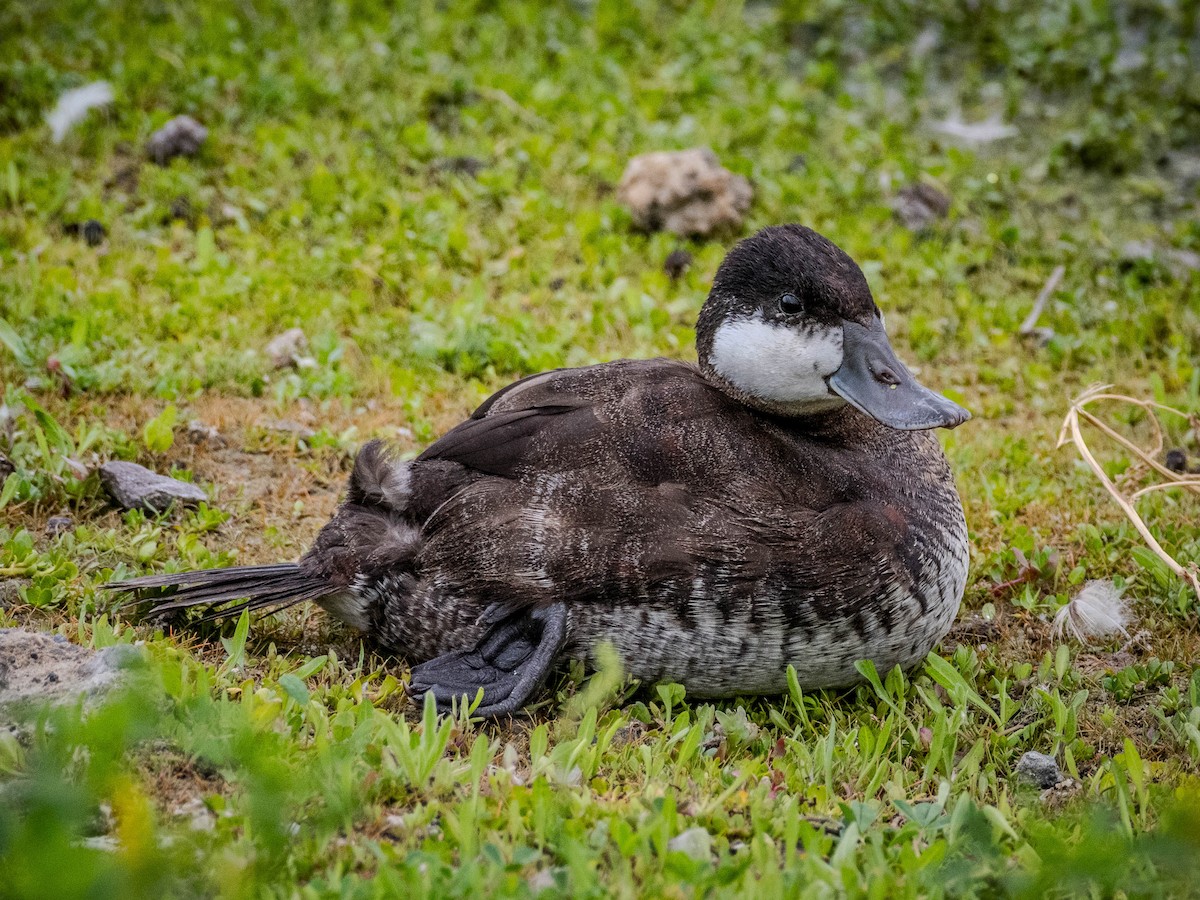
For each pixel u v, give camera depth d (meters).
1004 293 12.85
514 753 6.76
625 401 7.89
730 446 7.72
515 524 7.57
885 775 6.99
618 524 7.48
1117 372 11.76
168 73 14.66
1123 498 8.40
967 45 16.41
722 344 8.22
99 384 10.40
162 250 12.07
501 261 12.48
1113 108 15.35
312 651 8.14
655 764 6.84
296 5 16.11
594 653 7.64
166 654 7.32
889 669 7.94
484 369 11.22
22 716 6.26
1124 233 13.83
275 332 11.50
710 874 5.69
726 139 14.36
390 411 10.65
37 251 11.92
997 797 6.91
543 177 13.65
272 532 9.11
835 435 8.22
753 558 7.41
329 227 12.78
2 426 9.65
